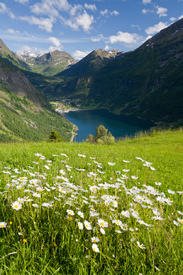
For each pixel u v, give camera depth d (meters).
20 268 1.63
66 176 4.30
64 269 1.75
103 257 1.85
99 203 2.67
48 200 2.68
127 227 2.12
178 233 2.35
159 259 1.91
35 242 1.91
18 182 2.69
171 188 5.76
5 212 2.36
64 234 2.04
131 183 5.55
